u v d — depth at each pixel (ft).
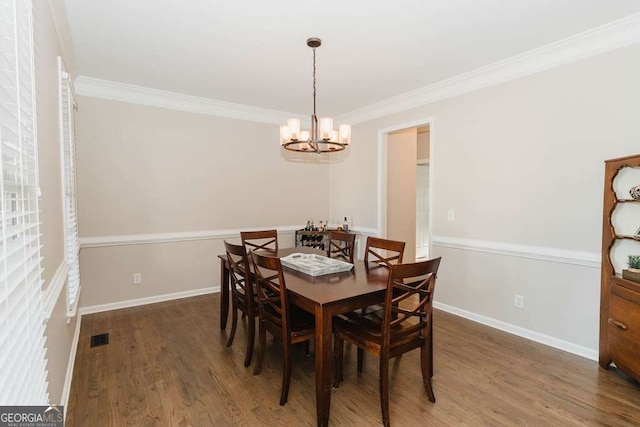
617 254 8.09
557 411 6.60
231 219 15.05
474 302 11.37
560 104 9.10
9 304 2.77
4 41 3.00
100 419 6.34
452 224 11.98
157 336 10.06
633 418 6.37
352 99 14.02
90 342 9.61
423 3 7.11
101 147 11.96
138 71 10.87
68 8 7.24
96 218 11.93
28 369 3.18
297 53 9.52
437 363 8.50
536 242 9.70
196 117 13.98
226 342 9.70
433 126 12.54
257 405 6.81
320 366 6.10
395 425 6.23
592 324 8.64
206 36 8.55
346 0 6.98
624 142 8.02
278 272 6.82
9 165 3.04
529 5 7.20
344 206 17.26
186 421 6.31
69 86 8.41
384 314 6.23
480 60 10.02
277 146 16.30
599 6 7.22
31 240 3.60
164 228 13.35
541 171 9.53
